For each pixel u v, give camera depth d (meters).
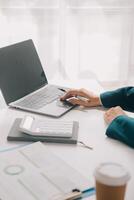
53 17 2.65
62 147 1.14
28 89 1.62
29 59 1.70
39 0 2.58
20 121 1.30
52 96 1.61
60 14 2.65
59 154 1.09
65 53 2.78
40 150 1.08
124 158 1.08
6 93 1.49
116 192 0.71
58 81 1.87
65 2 2.62
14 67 1.58
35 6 2.60
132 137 1.16
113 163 0.76
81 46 2.78
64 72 2.83
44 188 0.88
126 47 2.84
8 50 1.58
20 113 1.43
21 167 0.97
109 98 1.52
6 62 1.54
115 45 2.82
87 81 1.89
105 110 1.50
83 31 2.73
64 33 2.71
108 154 1.10
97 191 0.74
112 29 2.76
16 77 1.57
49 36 2.70
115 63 2.88
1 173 0.94
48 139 1.17
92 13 2.69
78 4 2.64
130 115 1.46
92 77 2.88
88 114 1.45
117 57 2.86
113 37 2.79
